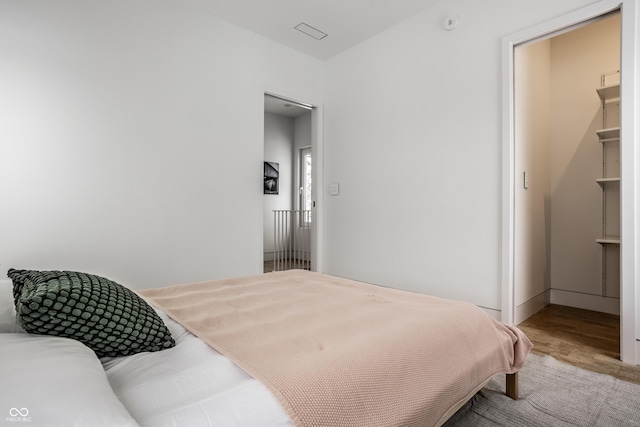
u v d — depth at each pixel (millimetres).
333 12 3047
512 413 1424
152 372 869
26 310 812
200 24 3008
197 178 2988
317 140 4004
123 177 2588
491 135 2572
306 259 6254
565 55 3221
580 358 1997
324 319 1284
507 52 2473
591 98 3078
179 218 2881
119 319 957
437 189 2912
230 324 1244
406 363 988
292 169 6438
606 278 2977
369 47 3496
